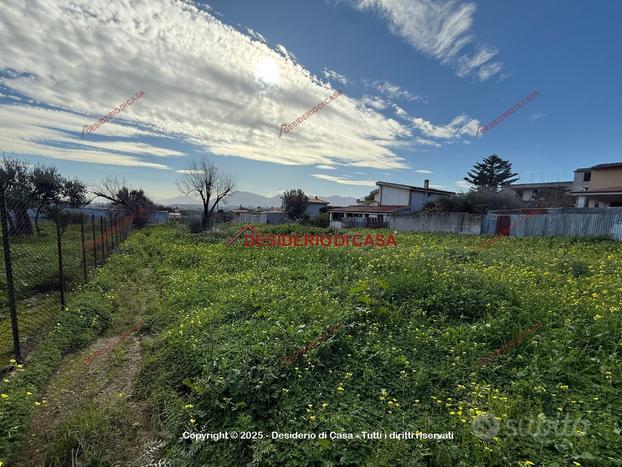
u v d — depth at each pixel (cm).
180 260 1106
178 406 336
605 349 383
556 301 518
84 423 313
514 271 745
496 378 356
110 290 764
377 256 964
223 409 320
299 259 1011
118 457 287
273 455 269
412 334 451
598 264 776
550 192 3025
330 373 367
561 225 1473
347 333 448
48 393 375
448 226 1947
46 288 716
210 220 2670
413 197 3053
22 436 289
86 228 1642
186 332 481
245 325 479
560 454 245
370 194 5112
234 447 284
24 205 716
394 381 354
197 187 2628
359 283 628
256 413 314
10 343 464
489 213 1911
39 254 752
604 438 254
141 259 1172
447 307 527
